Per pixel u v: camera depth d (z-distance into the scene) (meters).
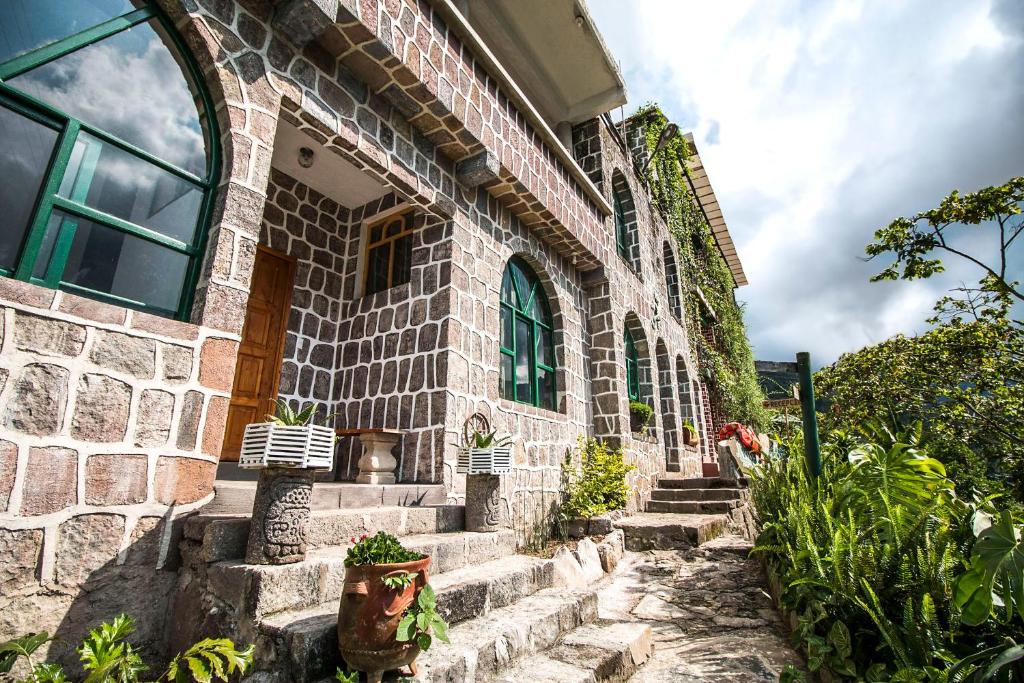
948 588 2.47
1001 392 12.58
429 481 5.01
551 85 9.52
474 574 3.54
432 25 5.14
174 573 2.80
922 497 3.45
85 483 2.54
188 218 3.34
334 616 2.46
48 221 2.76
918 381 14.22
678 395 12.53
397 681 2.22
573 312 8.46
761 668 3.32
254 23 3.83
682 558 6.04
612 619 4.37
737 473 9.16
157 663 2.57
